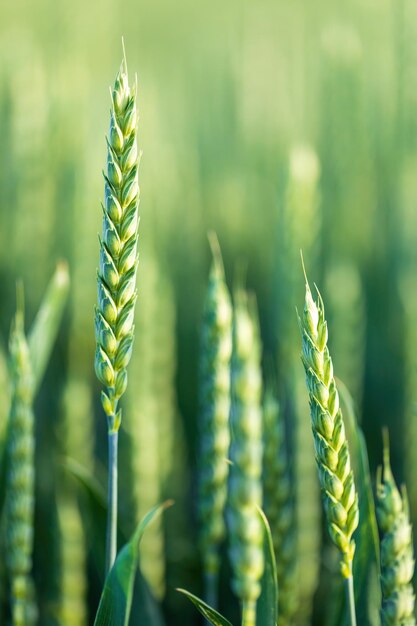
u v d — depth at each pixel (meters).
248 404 0.50
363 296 0.98
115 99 0.43
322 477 0.44
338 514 0.43
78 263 0.86
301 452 0.66
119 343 0.44
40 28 1.03
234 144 1.28
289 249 0.70
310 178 0.70
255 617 0.49
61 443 0.70
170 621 0.74
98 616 0.45
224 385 0.55
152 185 0.89
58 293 0.60
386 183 1.04
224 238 1.18
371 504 0.49
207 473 0.56
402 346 0.81
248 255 1.16
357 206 1.05
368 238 1.05
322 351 0.43
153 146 1.04
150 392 0.65
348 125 1.04
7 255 0.96
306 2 1.24
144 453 0.65
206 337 0.55
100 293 0.44
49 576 0.66
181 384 0.97
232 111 1.29
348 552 0.44
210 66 1.34
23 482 0.54
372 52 1.08
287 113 1.25
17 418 0.54
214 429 0.55
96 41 1.07
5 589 0.64
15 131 0.95
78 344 0.84
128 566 0.45
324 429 0.43
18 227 0.95
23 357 0.54
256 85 1.30
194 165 1.22
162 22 1.47
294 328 0.69
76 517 0.65
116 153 0.43
